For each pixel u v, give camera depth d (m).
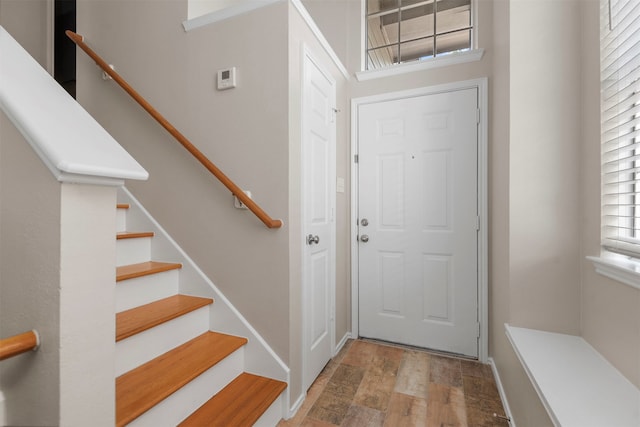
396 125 2.28
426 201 2.19
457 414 1.49
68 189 0.64
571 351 1.18
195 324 1.55
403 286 2.25
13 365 0.71
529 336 1.33
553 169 1.37
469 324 2.07
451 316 2.12
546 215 1.38
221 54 1.64
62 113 0.75
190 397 1.21
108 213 0.73
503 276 1.61
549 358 1.12
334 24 2.52
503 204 1.60
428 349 2.18
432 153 2.18
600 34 1.15
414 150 2.22
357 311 2.38
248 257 1.57
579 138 1.33
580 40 1.33
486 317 2.00
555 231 1.37
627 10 1.01
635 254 0.98
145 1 1.87
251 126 1.57
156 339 1.33
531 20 1.42
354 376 1.83
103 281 0.72
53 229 0.64
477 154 2.05
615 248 1.08
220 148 1.65
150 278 1.55
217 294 1.62
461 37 2.26
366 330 2.36
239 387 1.41
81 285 0.68
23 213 0.68
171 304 1.54
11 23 2.50
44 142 0.61
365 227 2.36
